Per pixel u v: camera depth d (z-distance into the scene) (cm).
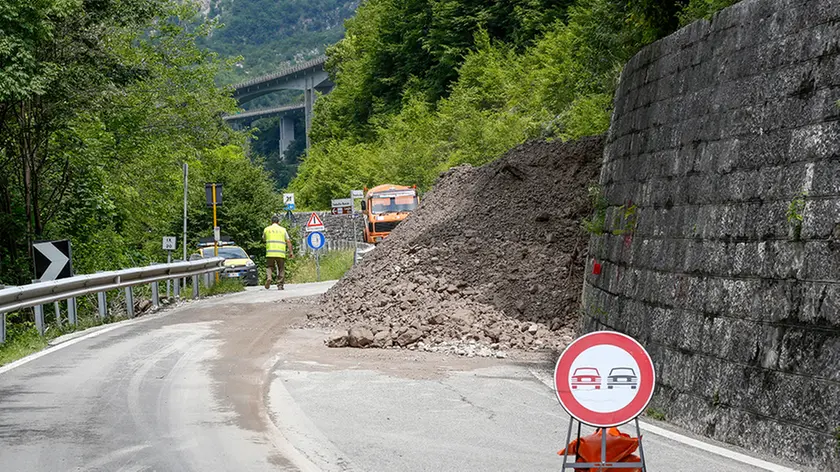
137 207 3538
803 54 878
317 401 1051
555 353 1404
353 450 824
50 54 2517
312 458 798
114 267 3206
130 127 3281
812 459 750
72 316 1795
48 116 2566
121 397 1080
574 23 3694
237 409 1011
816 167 829
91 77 2620
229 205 4966
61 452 822
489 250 1789
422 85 6825
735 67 988
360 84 8031
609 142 1415
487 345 1466
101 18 2692
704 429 887
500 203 1944
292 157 17262
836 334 764
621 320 1158
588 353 549
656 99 1193
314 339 1586
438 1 6731
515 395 1079
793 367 798
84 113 2667
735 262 911
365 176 5972
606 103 2119
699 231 992
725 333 898
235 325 1795
